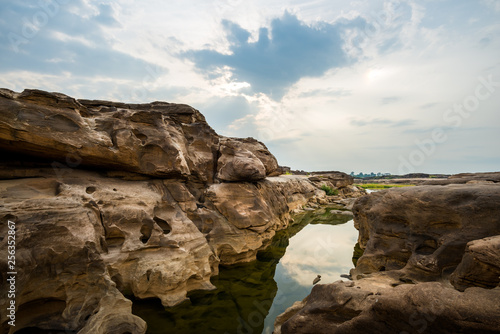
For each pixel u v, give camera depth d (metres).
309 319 7.82
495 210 9.91
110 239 11.97
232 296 13.12
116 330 8.85
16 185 10.43
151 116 15.80
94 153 12.62
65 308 8.82
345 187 62.72
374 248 14.46
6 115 10.09
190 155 19.20
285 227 28.78
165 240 12.70
